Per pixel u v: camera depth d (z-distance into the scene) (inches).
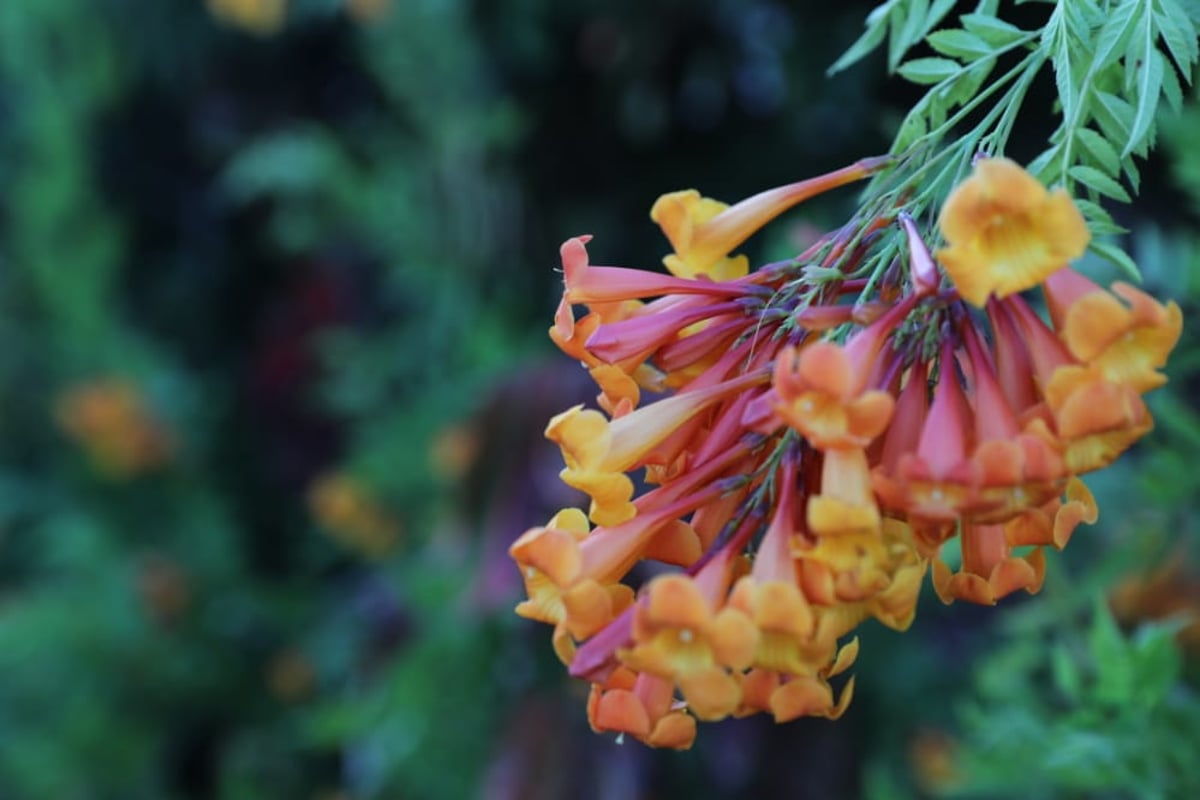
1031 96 137.5
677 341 57.9
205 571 308.7
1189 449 101.1
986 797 119.0
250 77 323.9
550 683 170.4
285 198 308.3
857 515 47.5
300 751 271.1
